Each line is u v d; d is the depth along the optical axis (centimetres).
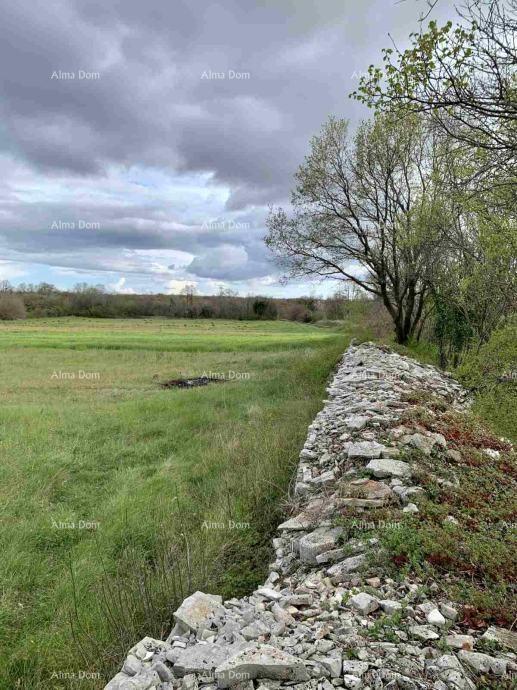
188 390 1819
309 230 2097
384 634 343
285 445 929
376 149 1898
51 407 1486
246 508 712
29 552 651
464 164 748
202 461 965
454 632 347
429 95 444
